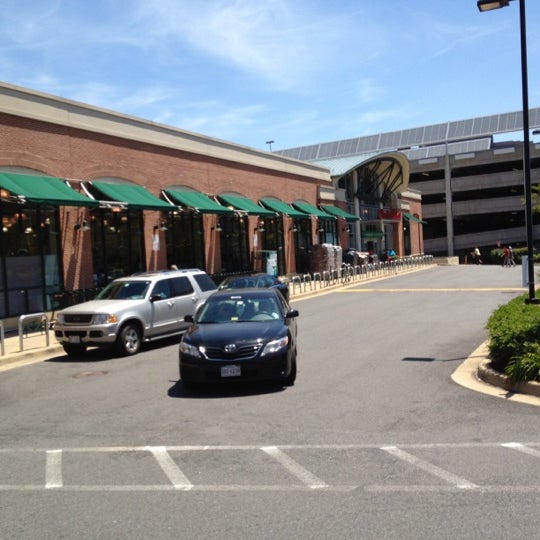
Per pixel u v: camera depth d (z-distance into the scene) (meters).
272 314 10.21
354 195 48.09
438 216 78.00
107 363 12.73
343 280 33.53
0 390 10.42
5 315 18.30
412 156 80.06
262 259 32.50
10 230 18.62
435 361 11.03
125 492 5.29
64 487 5.48
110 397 9.31
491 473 5.38
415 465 5.67
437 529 4.28
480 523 4.36
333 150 84.75
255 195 32.94
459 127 80.75
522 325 9.54
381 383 9.41
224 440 6.74
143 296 14.43
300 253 37.94
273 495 5.06
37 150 19.55
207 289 16.39
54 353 14.52
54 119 20.20
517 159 73.88
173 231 26.23
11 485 5.59
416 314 18.48
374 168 51.34
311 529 4.36
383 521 4.45
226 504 4.91
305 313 20.23
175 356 13.13
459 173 78.19
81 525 4.61
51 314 19.70
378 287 30.39
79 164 21.25
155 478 5.62
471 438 6.45
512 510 4.56
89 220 21.61
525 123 13.73
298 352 12.70
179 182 26.69
